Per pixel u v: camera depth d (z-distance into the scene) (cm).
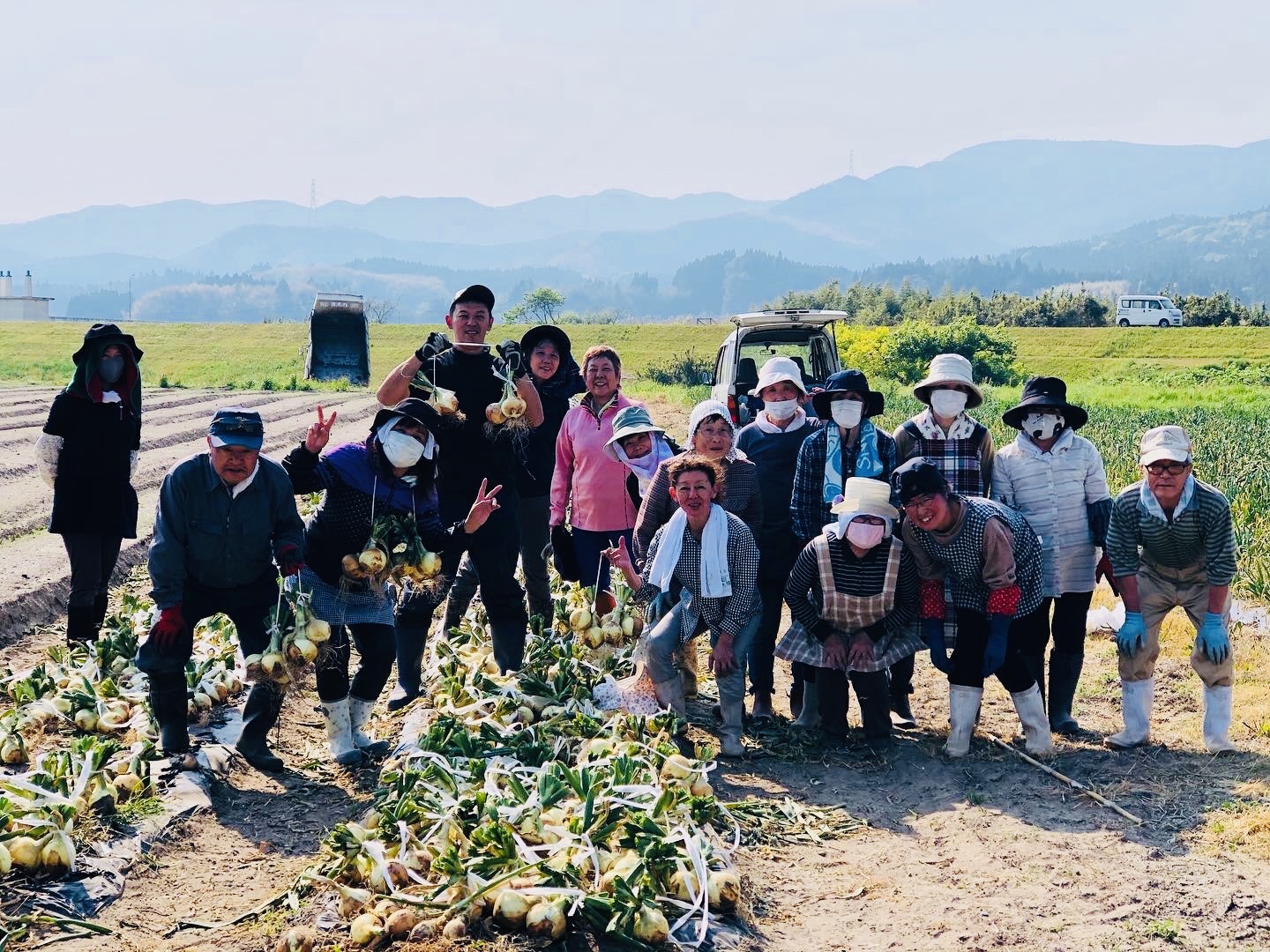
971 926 511
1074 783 669
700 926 483
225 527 639
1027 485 760
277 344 7238
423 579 683
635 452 801
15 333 7519
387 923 474
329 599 684
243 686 826
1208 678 711
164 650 654
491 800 543
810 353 1623
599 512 818
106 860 548
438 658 827
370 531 674
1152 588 729
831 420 813
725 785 685
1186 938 494
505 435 755
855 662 724
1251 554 1188
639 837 513
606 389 819
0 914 494
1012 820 626
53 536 1388
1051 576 754
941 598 727
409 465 662
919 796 669
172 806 613
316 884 532
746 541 721
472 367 762
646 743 671
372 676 697
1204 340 7088
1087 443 766
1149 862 567
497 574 769
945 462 788
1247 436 2344
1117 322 8325
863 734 772
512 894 478
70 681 770
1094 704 838
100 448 859
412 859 515
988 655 706
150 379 5075
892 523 705
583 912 476
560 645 790
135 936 495
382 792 582
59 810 556
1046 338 7512
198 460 643
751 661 811
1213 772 677
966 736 725
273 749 729
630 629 781
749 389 1552
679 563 722
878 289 11088
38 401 3216
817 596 739
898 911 529
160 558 640
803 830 620
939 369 775
